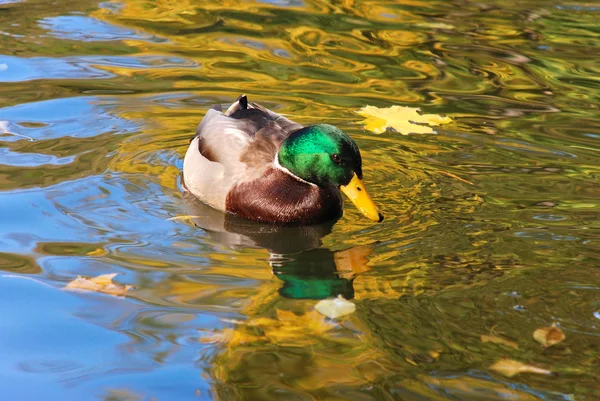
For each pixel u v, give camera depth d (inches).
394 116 368.2
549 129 359.3
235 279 246.1
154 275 247.0
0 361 204.5
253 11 502.9
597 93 398.3
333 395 190.2
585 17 501.7
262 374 198.4
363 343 211.3
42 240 264.8
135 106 372.8
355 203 282.2
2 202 286.2
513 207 293.1
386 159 330.3
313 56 436.8
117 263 253.0
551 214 287.6
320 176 285.7
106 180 307.3
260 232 285.1
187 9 503.8
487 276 245.8
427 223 281.9
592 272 247.3
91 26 468.8
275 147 301.7
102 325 219.5
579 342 211.5
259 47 447.5
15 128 344.8
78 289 236.8
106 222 278.8
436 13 506.9
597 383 195.0
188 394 191.5
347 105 379.2
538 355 205.9
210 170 303.6
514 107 381.1
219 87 394.9
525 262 253.8
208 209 300.0
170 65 420.2
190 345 210.7
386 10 510.9
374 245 269.7
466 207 293.6
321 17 495.8
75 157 323.9
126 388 194.2
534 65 431.2
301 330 217.5
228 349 208.8
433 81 409.4
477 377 197.2
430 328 217.9
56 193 294.7
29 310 225.8
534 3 524.7
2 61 413.4
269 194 291.6
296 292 237.9
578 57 441.4
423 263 255.0
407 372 199.0
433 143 345.4
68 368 202.1
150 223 281.3
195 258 259.8
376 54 440.5
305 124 355.3
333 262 258.4
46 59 419.5
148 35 459.2
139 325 219.5
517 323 220.1
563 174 318.7
